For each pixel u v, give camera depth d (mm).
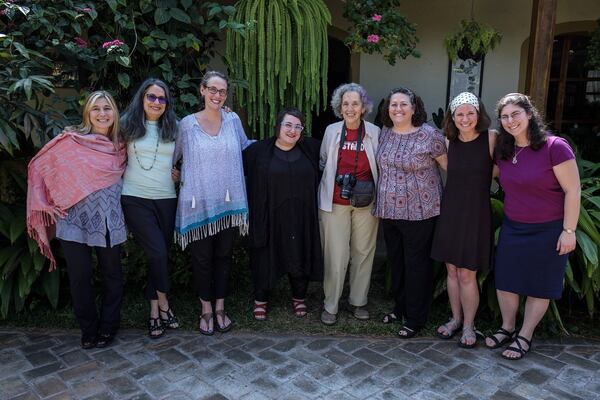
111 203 3027
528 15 5344
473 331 3270
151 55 3818
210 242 3273
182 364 3033
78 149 2938
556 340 3328
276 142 3348
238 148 3236
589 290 3408
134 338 3348
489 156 3000
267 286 3504
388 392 2762
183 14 3771
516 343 3111
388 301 3971
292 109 3248
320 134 6168
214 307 3553
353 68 5625
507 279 3053
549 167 2805
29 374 2922
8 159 4043
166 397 2717
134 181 3088
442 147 3105
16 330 3455
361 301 3598
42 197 3004
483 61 5449
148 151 3068
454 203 3055
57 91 4762
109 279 3186
